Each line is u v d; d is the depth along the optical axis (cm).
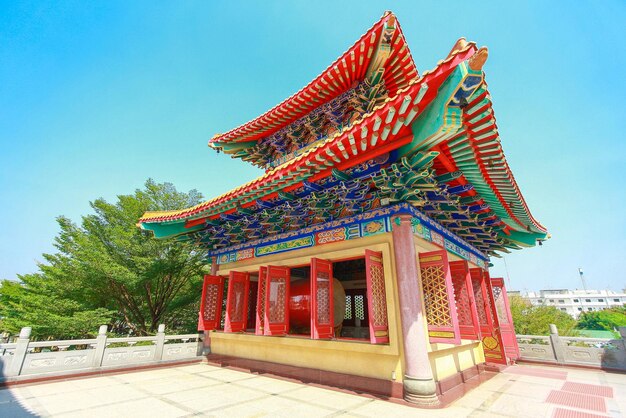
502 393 781
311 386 823
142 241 1867
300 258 948
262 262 1086
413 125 592
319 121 1223
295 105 1191
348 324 1173
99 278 1717
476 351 1057
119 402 698
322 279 852
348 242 841
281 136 1354
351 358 776
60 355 937
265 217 1012
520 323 2520
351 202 812
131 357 1064
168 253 1883
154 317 1984
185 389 808
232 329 1090
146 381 902
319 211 888
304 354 888
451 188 781
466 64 464
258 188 853
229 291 1118
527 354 1248
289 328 1024
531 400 717
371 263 733
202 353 1237
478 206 891
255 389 801
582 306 8869
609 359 1079
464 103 506
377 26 873
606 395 762
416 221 790
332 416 593
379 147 652
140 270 1812
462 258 1088
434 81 494
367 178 751
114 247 1869
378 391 703
